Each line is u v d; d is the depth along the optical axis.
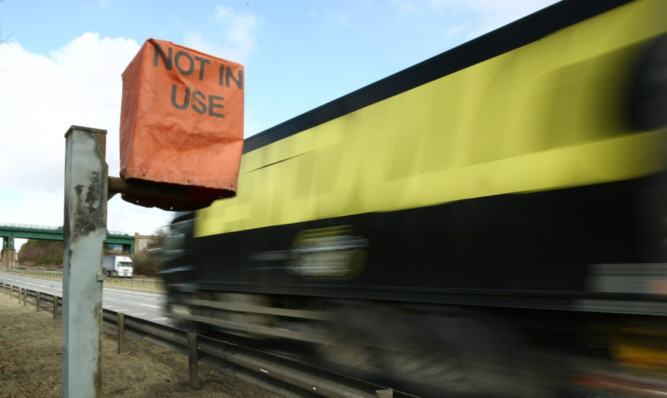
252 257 8.56
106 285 46.06
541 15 4.37
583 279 3.72
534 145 4.23
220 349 5.38
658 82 3.46
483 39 4.88
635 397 3.53
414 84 5.63
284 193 7.84
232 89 4.29
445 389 5.09
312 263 6.97
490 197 4.53
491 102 4.69
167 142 3.88
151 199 4.59
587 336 3.91
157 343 7.08
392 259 5.57
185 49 4.06
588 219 3.75
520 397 4.41
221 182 4.12
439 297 4.93
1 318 14.19
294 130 7.80
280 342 8.61
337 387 3.64
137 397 5.44
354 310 6.33
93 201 3.57
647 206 3.40
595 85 3.86
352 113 6.57
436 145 5.21
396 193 5.62
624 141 3.60
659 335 3.43
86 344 3.45
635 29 3.67
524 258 4.18
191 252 10.91
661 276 3.26
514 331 4.50
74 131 3.53
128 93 4.10
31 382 6.17
